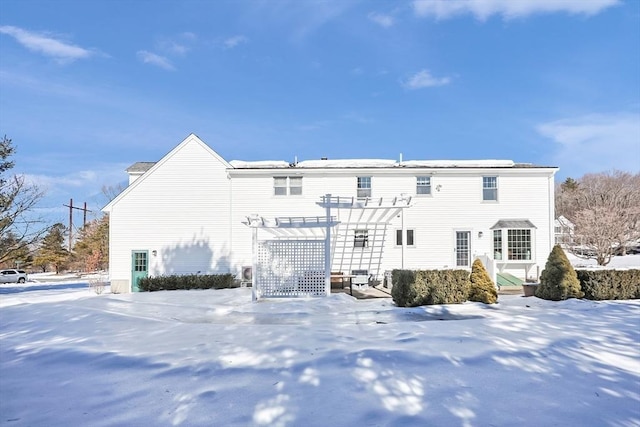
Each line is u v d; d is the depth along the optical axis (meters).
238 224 18.45
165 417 3.97
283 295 13.36
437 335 6.95
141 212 18.45
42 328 8.89
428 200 18.47
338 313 10.38
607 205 31.31
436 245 18.34
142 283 17.03
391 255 18.31
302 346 6.35
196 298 13.90
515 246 18.03
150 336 7.67
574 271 11.78
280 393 4.46
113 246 18.30
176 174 18.59
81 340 7.45
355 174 18.59
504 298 12.38
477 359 5.50
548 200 18.56
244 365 5.46
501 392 4.39
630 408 3.96
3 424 3.95
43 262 39.50
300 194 18.56
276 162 19.72
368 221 18.25
